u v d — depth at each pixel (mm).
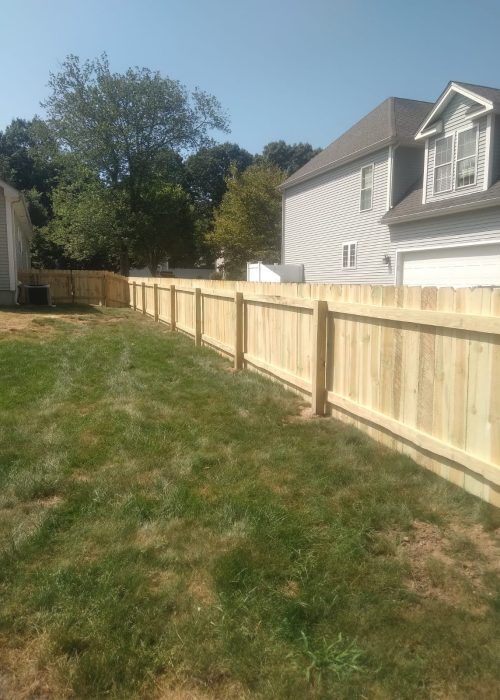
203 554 2584
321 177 21141
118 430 4504
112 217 32906
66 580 2355
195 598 2260
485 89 13641
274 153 57094
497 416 2986
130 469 3660
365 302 4383
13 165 52438
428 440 3541
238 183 40000
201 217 49156
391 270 16969
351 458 3875
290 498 3229
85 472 3631
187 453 3992
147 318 15172
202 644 1986
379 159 17422
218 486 3402
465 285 13867
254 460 3850
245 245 38625
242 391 5902
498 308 2980
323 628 2078
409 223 15852
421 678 1829
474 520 2955
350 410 4527
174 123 34312
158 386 6180
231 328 7684
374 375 4254
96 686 1813
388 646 1974
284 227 24750
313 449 4082
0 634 2047
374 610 2170
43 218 44438
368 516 2967
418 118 18062
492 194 12578
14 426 4570
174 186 41594
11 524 2891
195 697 1775
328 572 2430
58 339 10117
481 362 3100
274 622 2098
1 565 2490
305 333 5410
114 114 32438
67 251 36281
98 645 1982
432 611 2168
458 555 2598
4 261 17094
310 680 1833
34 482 3379
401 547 2674
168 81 33625
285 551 2609
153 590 2312
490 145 12977
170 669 1881
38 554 2590
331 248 20688
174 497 3201
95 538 2734
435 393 3531
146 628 2064
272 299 6133
